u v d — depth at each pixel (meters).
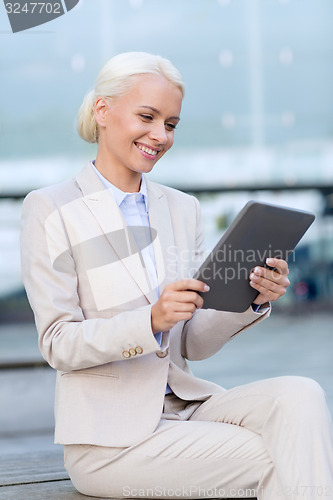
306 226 2.04
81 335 2.01
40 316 2.10
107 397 2.11
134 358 2.14
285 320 17.75
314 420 1.92
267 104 16.97
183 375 2.27
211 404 2.21
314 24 16.30
